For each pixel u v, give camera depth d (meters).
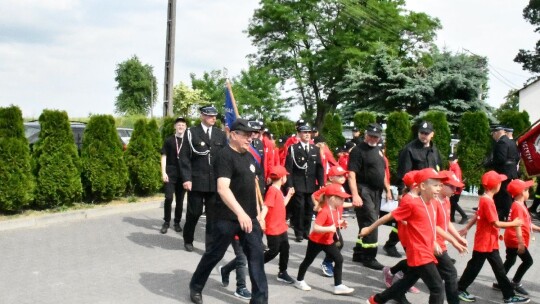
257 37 46.12
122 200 13.23
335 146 19.94
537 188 13.12
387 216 5.75
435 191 5.31
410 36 41.22
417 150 7.98
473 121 15.95
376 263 7.85
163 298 6.16
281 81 46.81
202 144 8.32
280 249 6.96
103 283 6.69
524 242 6.76
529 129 10.57
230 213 5.62
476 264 6.42
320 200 6.59
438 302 5.27
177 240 9.48
